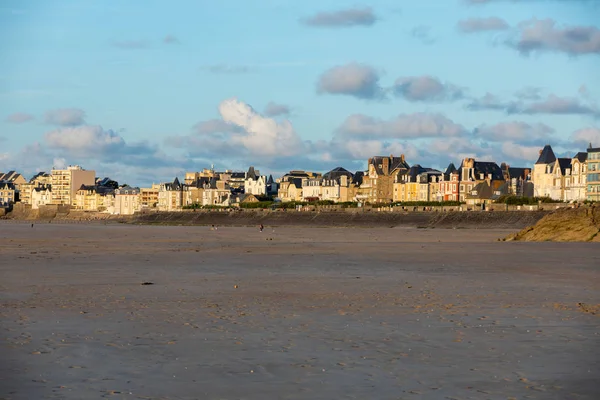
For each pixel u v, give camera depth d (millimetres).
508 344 25578
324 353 24188
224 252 77125
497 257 67562
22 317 30688
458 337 26812
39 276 48844
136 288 41812
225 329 28312
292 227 199125
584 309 33438
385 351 24500
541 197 191500
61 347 24797
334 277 48812
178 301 36188
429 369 22094
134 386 20188
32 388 19859
